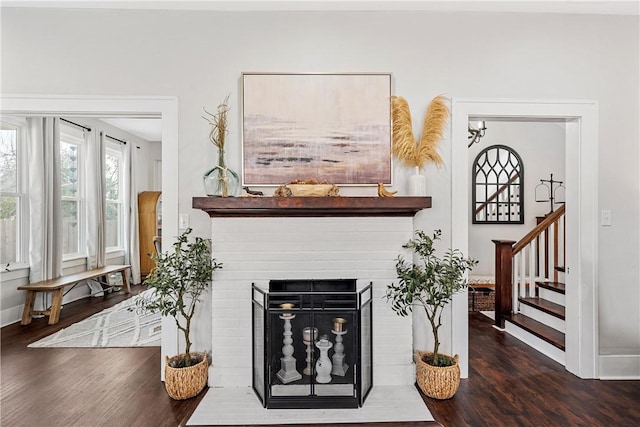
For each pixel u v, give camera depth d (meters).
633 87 2.79
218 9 2.73
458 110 2.75
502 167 5.78
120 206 6.47
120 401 2.37
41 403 2.34
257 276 2.61
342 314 2.35
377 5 2.69
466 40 2.77
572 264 2.83
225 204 2.45
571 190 2.88
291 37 2.75
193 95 2.73
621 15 2.79
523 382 2.65
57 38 2.69
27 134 4.33
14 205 4.27
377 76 2.75
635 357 2.76
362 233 2.63
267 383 2.31
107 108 2.71
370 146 2.75
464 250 2.74
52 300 4.27
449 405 2.33
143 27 2.72
